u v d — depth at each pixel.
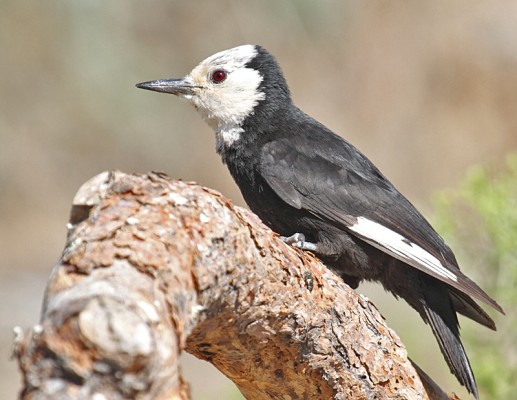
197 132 29.28
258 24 28.81
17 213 27.98
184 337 5.41
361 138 27.55
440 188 26.53
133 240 5.47
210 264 5.89
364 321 7.46
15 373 20.67
